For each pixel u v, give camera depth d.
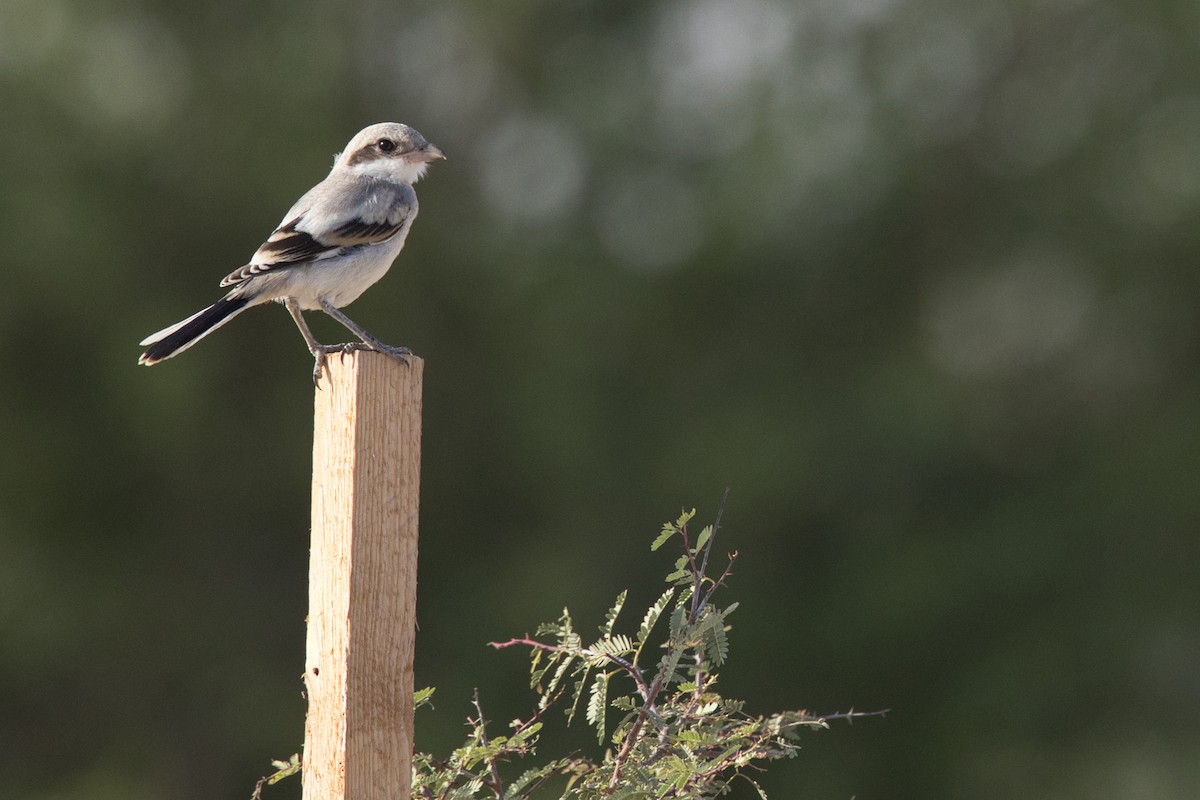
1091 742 17.59
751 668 17.81
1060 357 19.89
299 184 17.61
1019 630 17.69
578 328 19.48
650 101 21.14
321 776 4.24
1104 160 19.78
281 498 18.09
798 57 20.80
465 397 19.06
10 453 16.72
